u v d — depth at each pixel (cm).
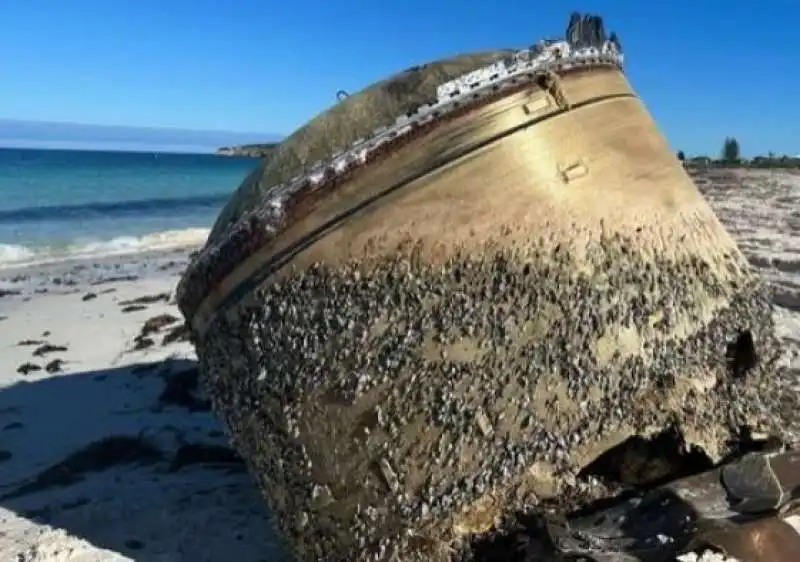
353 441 279
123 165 6338
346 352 277
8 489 460
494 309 273
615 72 322
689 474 292
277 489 299
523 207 279
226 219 310
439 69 296
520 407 272
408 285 275
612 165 295
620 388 280
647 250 292
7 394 657
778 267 1005
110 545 369
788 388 374
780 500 267
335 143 288
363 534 281
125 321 945
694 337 297
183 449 479
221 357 306
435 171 276
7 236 1995
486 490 272
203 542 368
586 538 265
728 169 4247
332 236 280
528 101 287
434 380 272
